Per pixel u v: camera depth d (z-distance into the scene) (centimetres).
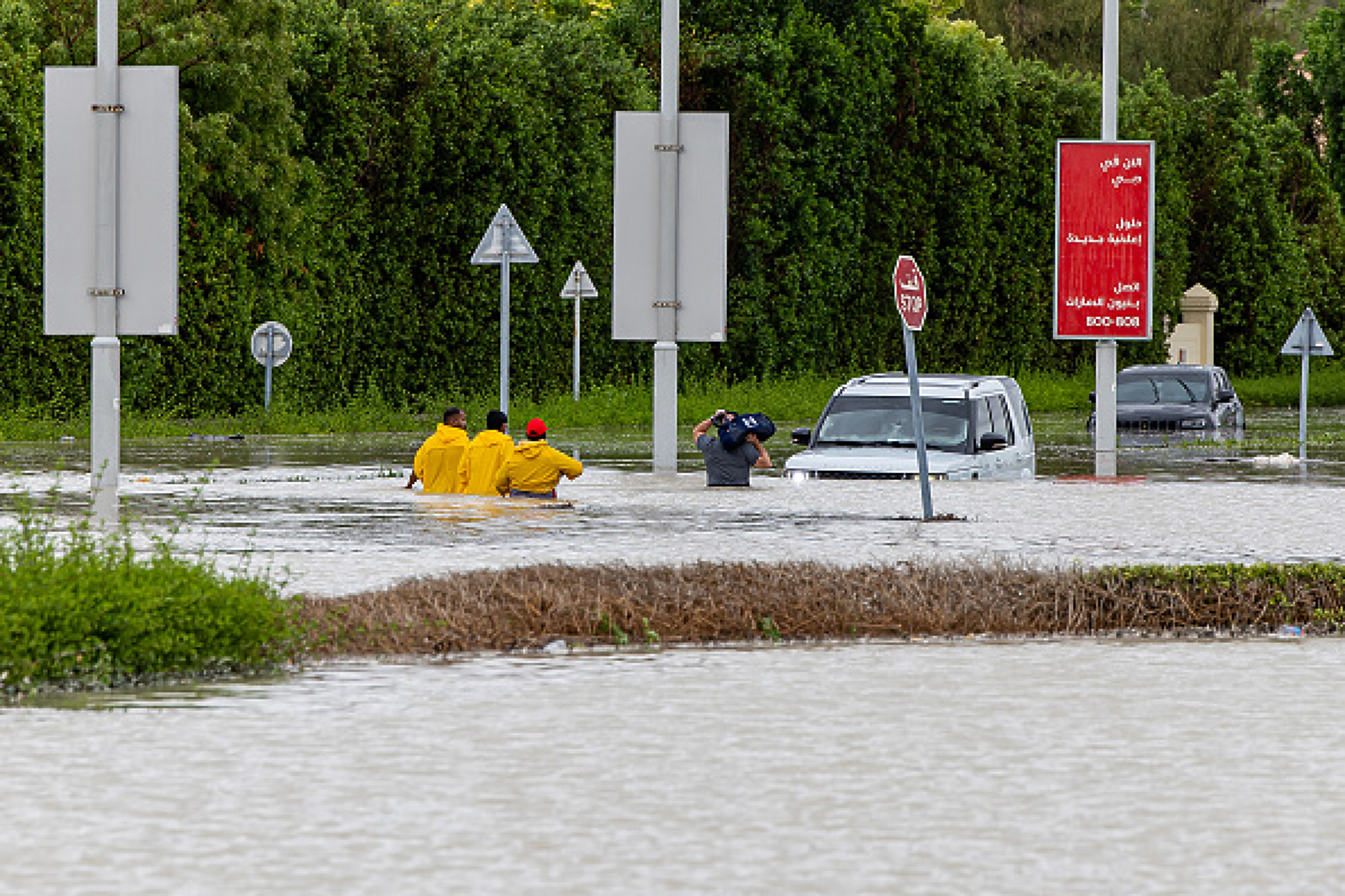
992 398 8288
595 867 2430
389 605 4300
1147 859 2484
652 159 8475
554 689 3725
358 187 14212
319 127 14088
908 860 2472
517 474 7275
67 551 4441
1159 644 4469
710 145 8475
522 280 15150
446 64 14625
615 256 8506
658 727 3319
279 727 3303
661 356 8506
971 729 3325
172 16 13288
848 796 2811
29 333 11838
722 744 3175
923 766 3019
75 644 3719
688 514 6688
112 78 7056
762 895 2320
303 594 4297
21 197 11750
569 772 2962
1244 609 4753
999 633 4609
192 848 2511
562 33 15988
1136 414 13462
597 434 12600
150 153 7094
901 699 3628
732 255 17450
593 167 15912
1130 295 9144
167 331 7162
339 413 13012
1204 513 6988
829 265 18000
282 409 12812
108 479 7250
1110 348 9162
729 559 5391
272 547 5606
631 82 16512
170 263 7119
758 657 4178
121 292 7131
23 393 11850
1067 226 9169
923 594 4666
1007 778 2936
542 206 15200
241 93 13288
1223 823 2667
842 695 3666
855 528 6316
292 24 13938
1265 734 3284
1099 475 9012
